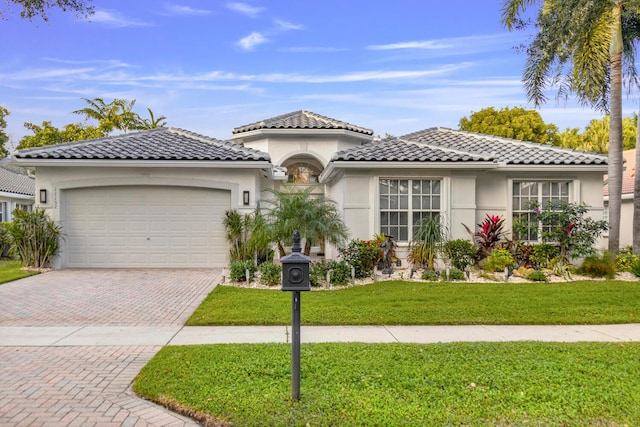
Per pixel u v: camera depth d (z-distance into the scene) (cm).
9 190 2223
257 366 555
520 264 1330
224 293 1034
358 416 421
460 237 1412
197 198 1450
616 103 1372
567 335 739
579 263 1459
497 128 3366
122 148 1443
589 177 1494
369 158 1357
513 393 475
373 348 639
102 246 1427
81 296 1021
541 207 1489
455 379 513
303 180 2275
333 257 1620
